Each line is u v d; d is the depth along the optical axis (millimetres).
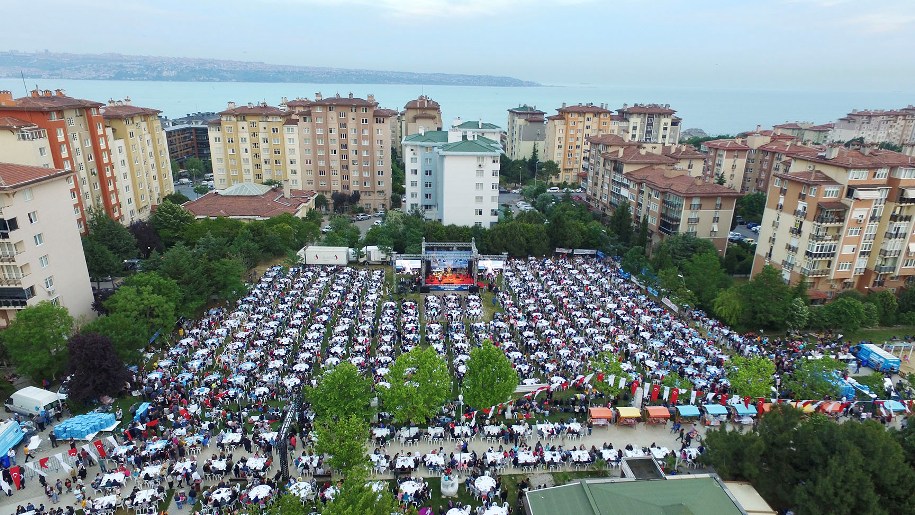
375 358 67688
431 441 53812
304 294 91625
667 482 42906
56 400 55812
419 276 99688
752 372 57438
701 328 82500
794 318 78562
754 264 102000
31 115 89625
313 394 52188
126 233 96188
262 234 109312
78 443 52219
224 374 65188
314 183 160625
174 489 46969
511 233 113875
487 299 93812
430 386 52719
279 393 61094
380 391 53219
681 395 60000
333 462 43688
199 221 112250
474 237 115000
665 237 111500
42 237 67875
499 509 42656
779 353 71812
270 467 49469
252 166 162000
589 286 95062
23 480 46938
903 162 84688
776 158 153375
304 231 116938
